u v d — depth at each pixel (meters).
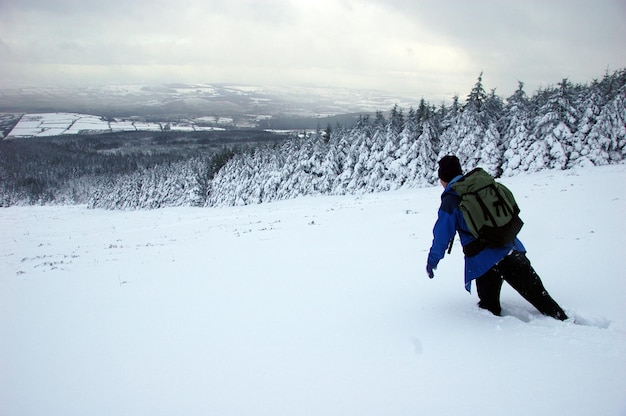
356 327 3.89
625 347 2.75
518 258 3.47
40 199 143.62
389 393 2.58
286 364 3.21
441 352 3.06
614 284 4.15
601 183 18.66
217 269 9.01
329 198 40.22
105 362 3.71
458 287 4.93
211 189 70.81
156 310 5.61
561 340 2.98
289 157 53.78
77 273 10.87
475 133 38.38
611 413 2.07
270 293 5.93
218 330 4.34
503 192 3.46
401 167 40.41
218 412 2.59
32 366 3.80
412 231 11.85
